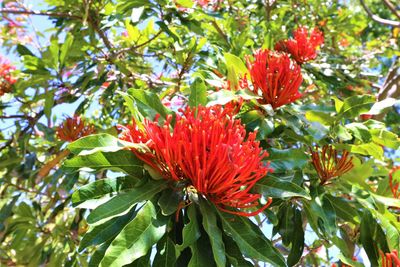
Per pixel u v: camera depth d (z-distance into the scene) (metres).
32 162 0.89
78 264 0.98
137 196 0.43
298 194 0.46
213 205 0.45
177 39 0.90
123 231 0.40
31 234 0.96
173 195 0.44
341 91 1.13
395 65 1.27
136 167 0.45
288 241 0.60
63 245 0.93
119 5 0.86
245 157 0.41
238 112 0.57
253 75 0.56
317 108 0.59
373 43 1.64
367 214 0.57
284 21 1.37
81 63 0.99
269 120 0.56
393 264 0.49
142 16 0.88
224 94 0.52
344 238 0.66
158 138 0.42
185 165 0.42
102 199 0.44
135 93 0.49
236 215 0.45
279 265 0.42
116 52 1.00
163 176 0.45
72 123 0.88
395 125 1.38
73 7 1.00
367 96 0.58
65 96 0.96
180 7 0.92
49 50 0.88
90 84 0.98
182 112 0.43
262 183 0.47
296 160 0.50
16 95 0.93
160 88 1.01
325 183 0.61
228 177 0.40
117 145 0.44
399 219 0.63
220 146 0.40
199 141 0.41
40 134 1.13
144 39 1.04
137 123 0.46
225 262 0.41
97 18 1.01
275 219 0.48
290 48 0.88
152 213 0.42
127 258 0.39
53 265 0.92
